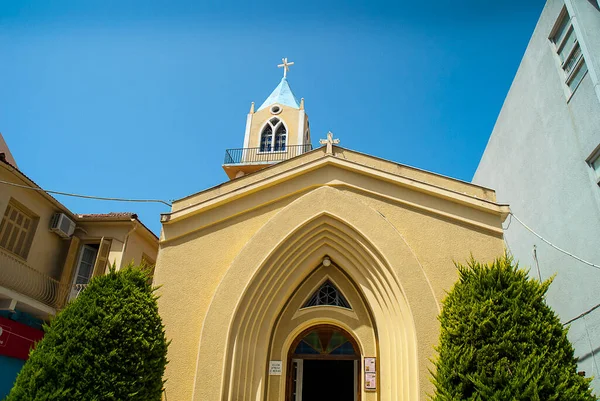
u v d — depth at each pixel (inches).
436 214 429.1
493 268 335.6
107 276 351.3
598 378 418.6
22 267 570.9
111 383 303.0
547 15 534.9
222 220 447.5
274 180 449.4
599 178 434.0
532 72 575.2
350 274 428.5
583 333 447.8
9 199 571.5
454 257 411.5
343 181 448.1
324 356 424.5
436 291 398.9
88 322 318.7
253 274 417.4
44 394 290.4
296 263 432.1
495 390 280.7
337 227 430.6
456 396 290.0
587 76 452.4
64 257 658.2
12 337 545.6
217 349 394.0
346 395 532.4
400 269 404.2
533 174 569.6
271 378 408.5
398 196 436.5
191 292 422.6
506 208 423.8
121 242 682.2
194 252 438.9
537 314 309.6
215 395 377.1
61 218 645.3
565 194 491.2
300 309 432.8
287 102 1116.5
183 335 406.3
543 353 288.8
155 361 326.6
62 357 303.1
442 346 320.5
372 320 418.3
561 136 501.7
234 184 465.1
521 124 608.1
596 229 433.4
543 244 541.0
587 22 459.5
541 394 275.0
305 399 536.7
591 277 437.4
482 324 303.1
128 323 325.7
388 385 382.6
